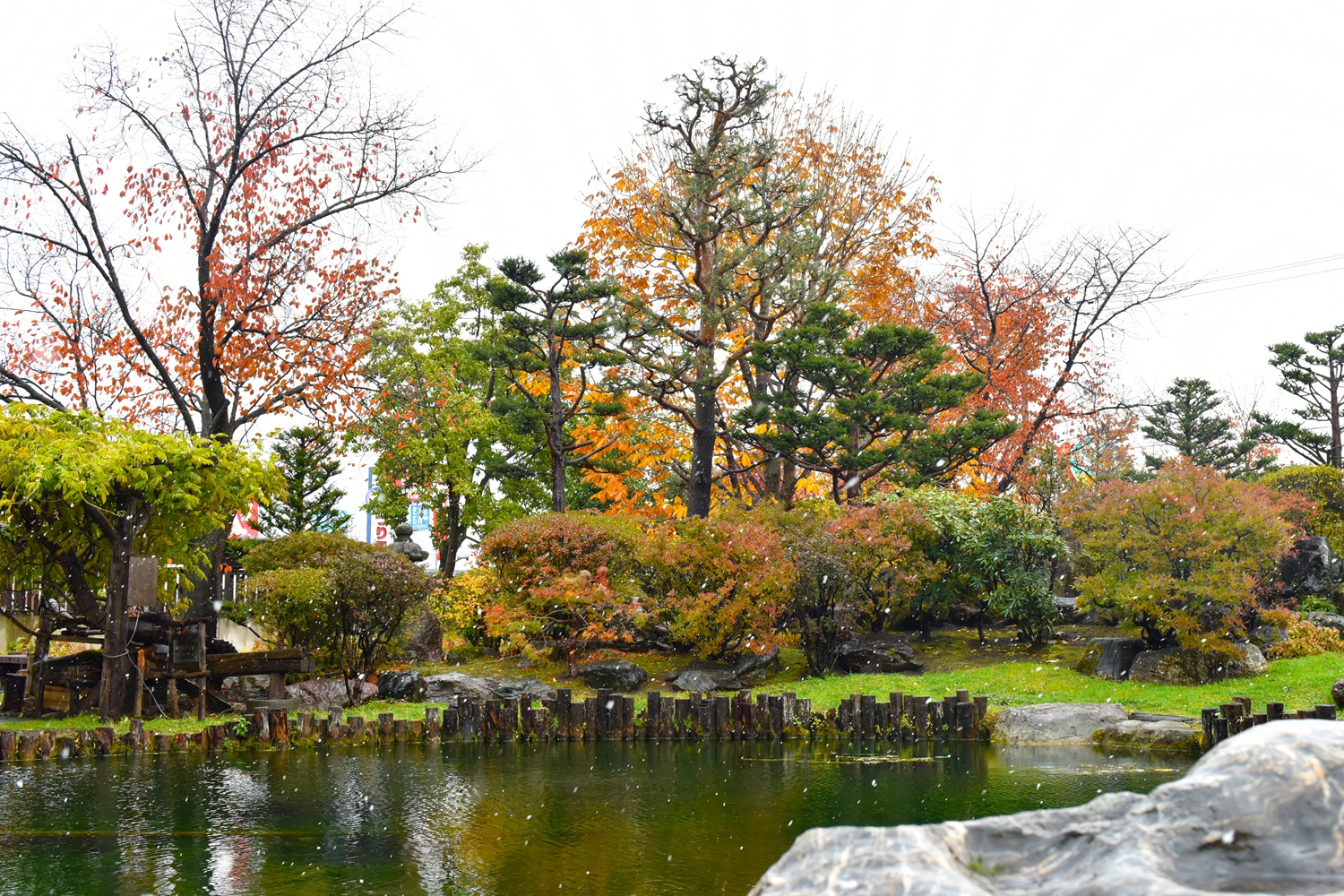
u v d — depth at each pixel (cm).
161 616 1511
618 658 1992
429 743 1450
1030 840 250
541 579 1945
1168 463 1795
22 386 2120
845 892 219
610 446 3011
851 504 2403
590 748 1417
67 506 1480
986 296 3409
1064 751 1342
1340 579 2242
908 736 1489
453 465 3070
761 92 2583
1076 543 2373
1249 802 241
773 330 3047
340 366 2261
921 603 2183
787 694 1552
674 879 716
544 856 787
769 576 1823
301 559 2098
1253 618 1833
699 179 2614
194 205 2122
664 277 3089
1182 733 1329
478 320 3381
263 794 1049
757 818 921
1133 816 247
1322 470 2541
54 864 763
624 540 2019
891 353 2553
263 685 1716
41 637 1559
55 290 2197
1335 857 225
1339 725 269
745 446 3259
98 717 1459
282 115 2216
